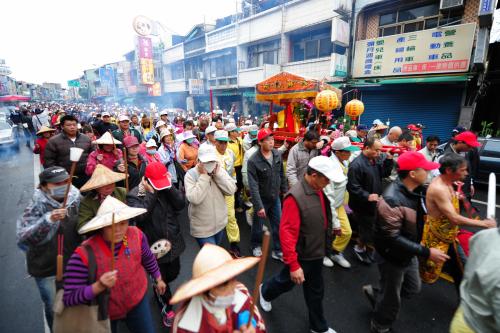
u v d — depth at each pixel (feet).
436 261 6.94
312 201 7.75
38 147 20.67
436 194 7.97
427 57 31.63
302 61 46.50
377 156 11.80
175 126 32.14
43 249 7.21
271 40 53.36
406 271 8.42
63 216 6.89
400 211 7.30
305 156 13.70
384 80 34.40
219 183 10.21
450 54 30.01
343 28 37.52
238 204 19.85
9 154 42.70
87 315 5.60
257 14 52.49
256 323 4.83
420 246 7.08
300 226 7.85
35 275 7.39
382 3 34.91
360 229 12.60
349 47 38.52
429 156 15.20
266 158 12.49
